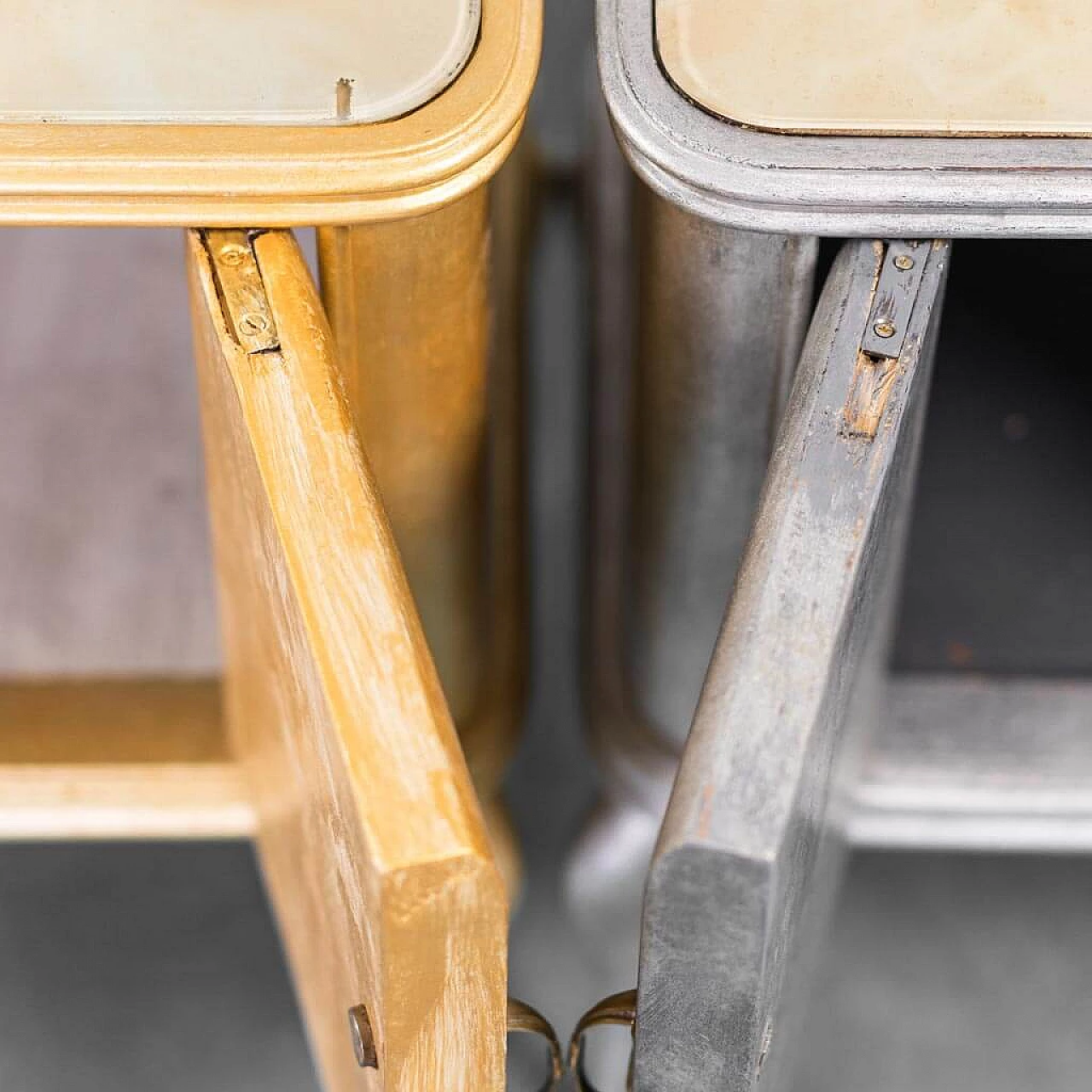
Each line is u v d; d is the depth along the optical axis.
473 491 0.62
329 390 0.43
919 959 0.85
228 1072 0.81
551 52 1.08
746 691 0.36
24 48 0.50
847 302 0.46
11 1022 0.82
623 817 0.80
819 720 0.36
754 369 0.54
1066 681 0.77
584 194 0.95
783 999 0.47
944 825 0.74
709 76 0.49
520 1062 0.50
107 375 0.79
